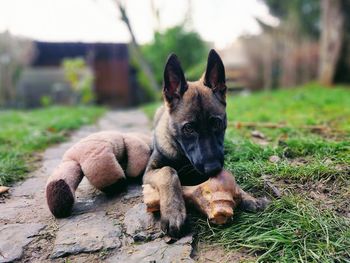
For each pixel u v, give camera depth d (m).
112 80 4.27
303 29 3.39
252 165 0.62
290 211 0.46
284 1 3.50
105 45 4.18
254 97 2.21
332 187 0.53
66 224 0.49
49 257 0.42
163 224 0.44
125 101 4.30
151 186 0.49
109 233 0.46
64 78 4.37
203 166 0.46
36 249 0.44
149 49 3.77
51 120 1.62
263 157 0.68
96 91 4.23
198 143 0.48
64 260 0.42
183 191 0.48
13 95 3.97
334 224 0.43
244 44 3.63
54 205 0.51
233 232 0.43
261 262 0.38
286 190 0.53
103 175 0.54
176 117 0.50
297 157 0.68
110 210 0.53
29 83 4.33
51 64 4.46
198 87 0.51
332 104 1.51
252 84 3.54
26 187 0.66
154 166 0.55
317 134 0.88
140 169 0.61
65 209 0.51
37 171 0.77
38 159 0.87
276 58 3.41
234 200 0.47
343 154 0.64
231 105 1.80
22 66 4.02
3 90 3.90
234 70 3.66
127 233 0.46
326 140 0.77
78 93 3.78
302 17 3.38
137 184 0.62
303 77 3.22
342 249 0.39
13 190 0.65
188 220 0.45
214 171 0.45
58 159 0.87
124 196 0.57
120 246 0.44
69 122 1.49
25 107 3.91
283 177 0.57
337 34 2.47
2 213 0.54
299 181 0.56
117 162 0.56
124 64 4.25
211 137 0.48
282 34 3.39
